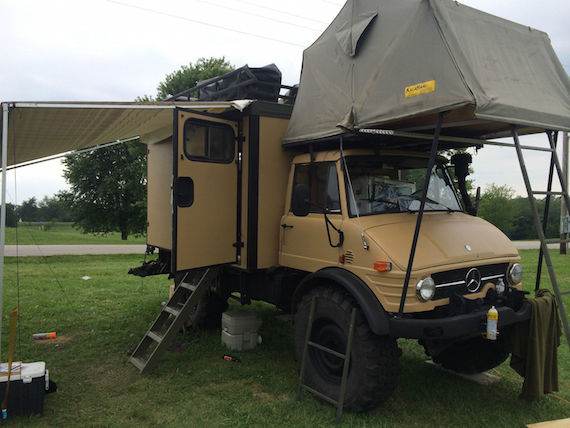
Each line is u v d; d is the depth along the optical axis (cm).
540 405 396
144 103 401
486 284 386
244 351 517
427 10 333
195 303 463
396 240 360
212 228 459
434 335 328
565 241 357
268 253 475
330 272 381
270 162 474
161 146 613
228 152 474
